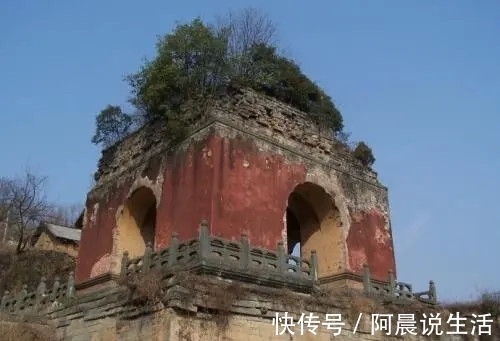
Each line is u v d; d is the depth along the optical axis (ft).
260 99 101.91
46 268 162.71
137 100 106.11
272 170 94.63
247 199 88.17
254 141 94.38
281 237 90.68
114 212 108.06
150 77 101.45
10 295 108.06
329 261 101.96
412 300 93.50
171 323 59.62
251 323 65.87
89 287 105.19
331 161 107.86
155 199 106.32
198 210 84.84
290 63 116.26
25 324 79.61
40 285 94.12
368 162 116.26
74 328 76.43
